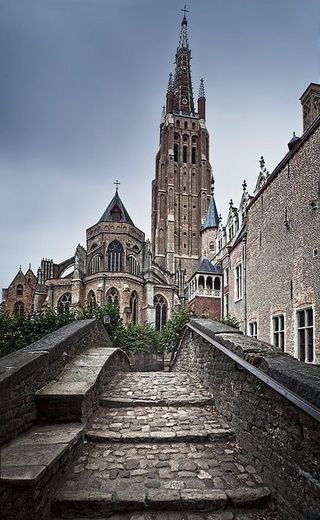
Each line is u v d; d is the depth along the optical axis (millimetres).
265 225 15016
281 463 3900
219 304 30391
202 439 5375
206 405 6949
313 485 3271
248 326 16844
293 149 12391
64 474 4156
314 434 3318
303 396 3576
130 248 51969
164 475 4324
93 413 6180
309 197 11359
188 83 83438
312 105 15133
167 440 5312
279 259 13484
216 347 6723
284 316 12891
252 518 3691
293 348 12062
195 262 69000
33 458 3688
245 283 17547
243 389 5297
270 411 4297
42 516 3436
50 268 54094
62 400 5156
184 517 3656
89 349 9055
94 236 52344
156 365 28406
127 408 6695
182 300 46531
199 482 4176
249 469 4551
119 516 3658
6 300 59312
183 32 87750
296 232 12195
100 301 42781
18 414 4535
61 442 4242
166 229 69438
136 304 45906
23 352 5672
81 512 3691
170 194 69562
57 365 6297
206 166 72625
